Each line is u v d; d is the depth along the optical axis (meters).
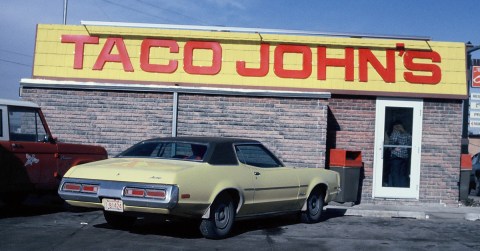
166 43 14.14
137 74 14.03
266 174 9.35
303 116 13.62
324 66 14.02
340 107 14.16
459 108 14.16
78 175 8.34
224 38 14.11
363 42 14.11
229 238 8.79
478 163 21.11
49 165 10.40
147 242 8.23
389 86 14.01
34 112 10.40
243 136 13.70
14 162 9.73
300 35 14.20
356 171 13.52
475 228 10.77
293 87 13.93
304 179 10.24
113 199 8.00
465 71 14.12
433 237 9.59
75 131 13.84
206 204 8.21
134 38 14.18
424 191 14.12
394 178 14.16
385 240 9.14
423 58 14.12
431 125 14.17
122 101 13.81
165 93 13.78
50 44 14.23
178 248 7.88
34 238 8.28
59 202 12.32
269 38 14.09
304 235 9.34
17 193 10.34
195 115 13.75
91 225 9.57
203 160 8.52
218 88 13.73
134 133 13.80
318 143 13.59
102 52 14.12
